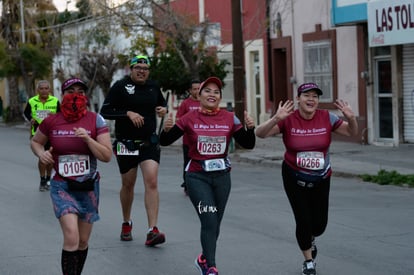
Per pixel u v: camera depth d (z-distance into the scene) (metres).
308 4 28.94
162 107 11.52
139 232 12.55
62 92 8.85
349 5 25.12
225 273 9.80
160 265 10.31
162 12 28.50
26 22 53.06
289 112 9.29
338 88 27.62
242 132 9.56
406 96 24.78
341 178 19.69
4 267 10.34
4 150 31.00
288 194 9.58
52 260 10.70
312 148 9.37
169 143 9.48
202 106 9.45
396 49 24.64
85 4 32.50
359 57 26.25
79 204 8.68
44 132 8.64
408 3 22.22
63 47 44.25
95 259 10.68
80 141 8.57
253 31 32.75
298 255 10.72
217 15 35.34
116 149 11.56
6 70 50.41
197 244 11.56
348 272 9.73
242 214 14.01
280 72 31.89
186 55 28.62
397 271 9.73
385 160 21.98
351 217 13.57
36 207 15.39
